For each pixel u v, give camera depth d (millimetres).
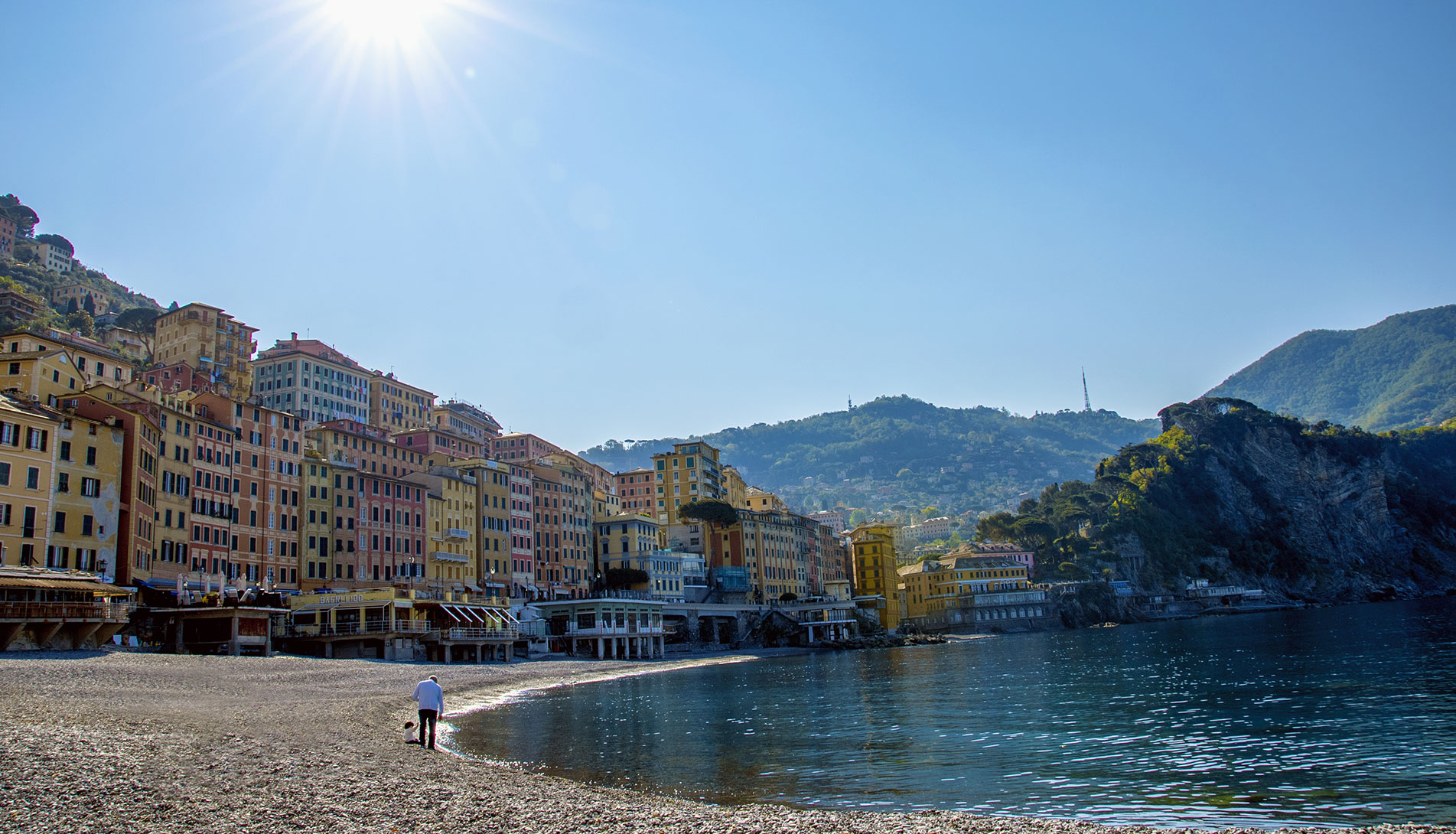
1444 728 54844
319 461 128625
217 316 185250
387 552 138000
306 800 30328
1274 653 126438
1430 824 33000
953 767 46094
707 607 186750
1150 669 107938
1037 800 38188
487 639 122875
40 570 74875
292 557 122875
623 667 134250
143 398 105312
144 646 86062
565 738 55875
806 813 32188
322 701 66125
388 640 108250
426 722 45875
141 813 27391
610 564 197375
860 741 54844
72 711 46562
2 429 81688
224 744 40562
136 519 94438
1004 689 89438
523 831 27734
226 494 113500
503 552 165250
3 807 26984
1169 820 34688
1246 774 43406
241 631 91562
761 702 80812
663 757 49000
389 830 27312
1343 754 47906
